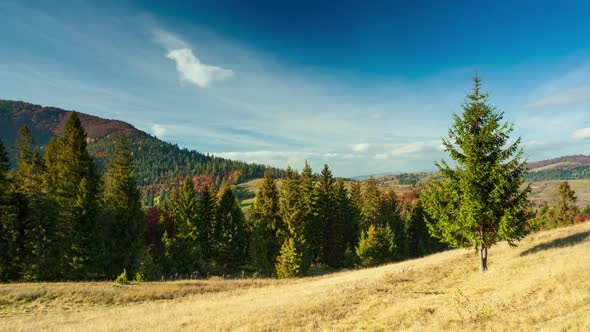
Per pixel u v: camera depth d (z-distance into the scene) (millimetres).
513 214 17578
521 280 14648
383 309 14906
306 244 47531
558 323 8484
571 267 13367
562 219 60500
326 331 12625
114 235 40375
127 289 24656
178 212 59062
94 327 15648
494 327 9461
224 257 54938
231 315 16281
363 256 48781
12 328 16000
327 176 56281
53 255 34875
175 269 50188
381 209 67750
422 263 26922
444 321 11336
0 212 32094
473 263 22906
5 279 31531
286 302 18203
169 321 16219
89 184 39219
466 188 18109
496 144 18875
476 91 19844
